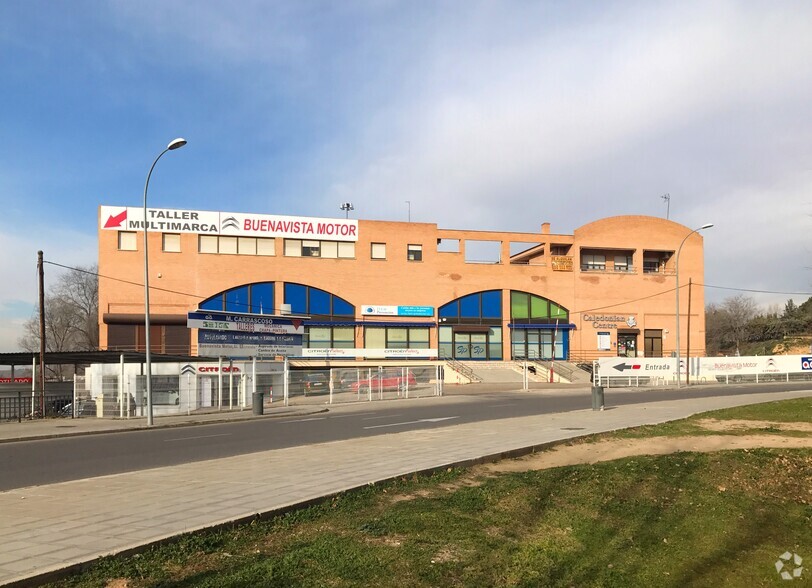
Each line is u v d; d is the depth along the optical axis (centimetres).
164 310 5062
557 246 6372
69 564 509
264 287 5366
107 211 5019
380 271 5656
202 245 5234
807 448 1241
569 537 642
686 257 6331
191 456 1320
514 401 3023
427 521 668
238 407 2892
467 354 5825
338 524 658
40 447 1639
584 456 1180
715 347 9875
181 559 540
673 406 2356
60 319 8806
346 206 6297
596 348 6034
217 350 3083
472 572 523
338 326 5525
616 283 6141
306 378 3269
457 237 5866
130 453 1412
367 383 3434
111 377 2656
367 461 1094
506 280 5931
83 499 812
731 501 822
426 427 1820
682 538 664
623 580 534
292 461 1126
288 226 5412
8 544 584
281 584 480
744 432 1507
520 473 977
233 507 723
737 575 571
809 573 579
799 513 788
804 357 4997
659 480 926
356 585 482
